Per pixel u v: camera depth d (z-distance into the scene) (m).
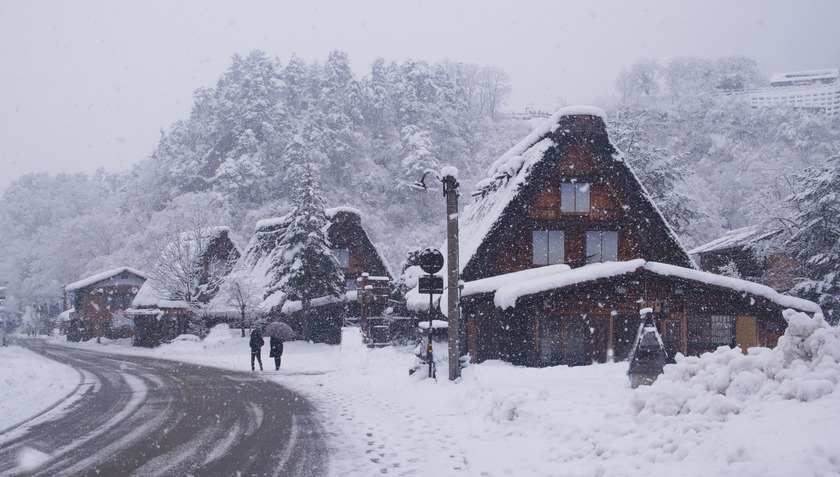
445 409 12.97
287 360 30.11
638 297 22.95
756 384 7.16
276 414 12.88
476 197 35.91
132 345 52.62
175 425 11.62
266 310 43.69
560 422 8.92
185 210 65.19
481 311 24.72
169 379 20.83
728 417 6.63
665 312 21.77
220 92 102.12
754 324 23.91
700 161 72.75
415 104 92.25
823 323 7.27
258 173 76.38
